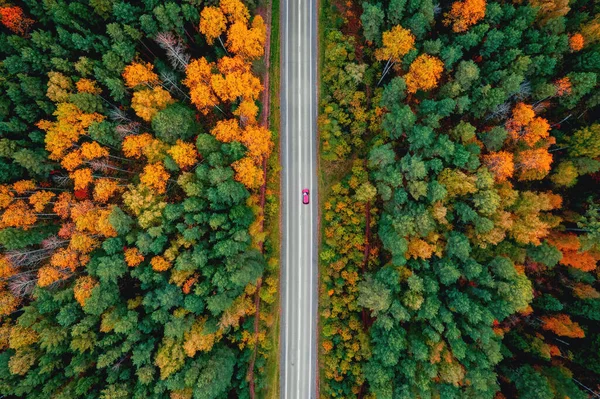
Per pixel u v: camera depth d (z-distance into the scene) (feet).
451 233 183.73
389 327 177.27
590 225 183.01
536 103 194.49
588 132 184.24
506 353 190.19
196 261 169.99
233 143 181.16
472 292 182.60
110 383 168.86
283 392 216.74
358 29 213.87
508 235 191.31
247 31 179.42
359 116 203.92
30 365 165.89
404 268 188.65
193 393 174.19
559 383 179.52
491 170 181.47
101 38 172.35
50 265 181.06
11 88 168.14
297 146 221.05
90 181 184.44
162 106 182.19
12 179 183.01
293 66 219.82
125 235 182.09
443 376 170.50
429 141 180.24
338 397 204.54
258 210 201.46
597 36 178.19
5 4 169.78
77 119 175.94
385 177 189.47
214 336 187.93
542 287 203.41
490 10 179.52
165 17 172.86
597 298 190.08
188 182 177.78
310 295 220.02
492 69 185.88
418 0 179.32
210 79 183.62
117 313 174.70
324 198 220.23
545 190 201.57
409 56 186.29
